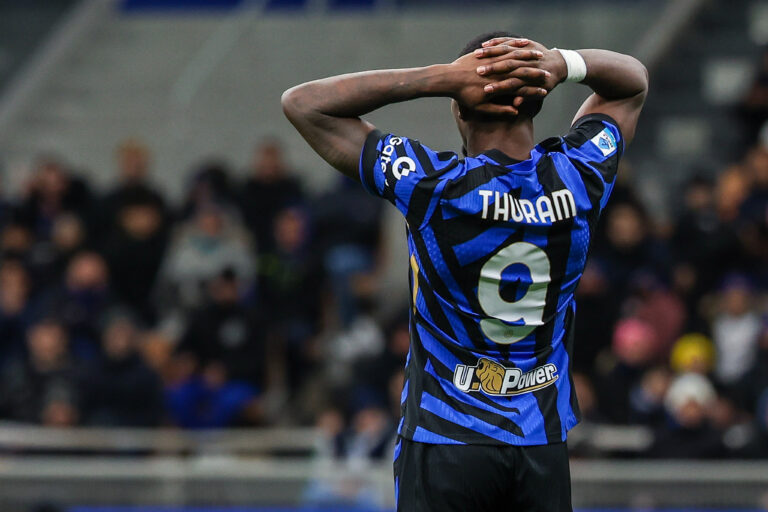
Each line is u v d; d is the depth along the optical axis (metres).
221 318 32.94
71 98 50.00
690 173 43.06
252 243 36.75
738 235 34.12
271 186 37.28
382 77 11.44
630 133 12.20
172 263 35.53
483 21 45.97
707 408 26.88
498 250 11.27
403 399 11.85
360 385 31.30
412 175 11.28
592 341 31.94
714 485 23.14
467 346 11.43
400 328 31.91
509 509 11.60
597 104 12.30
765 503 23.03
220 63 47.66
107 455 24.69
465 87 11.35
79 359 32.34
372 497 23.56
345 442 28.05
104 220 36.91
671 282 33.81
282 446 25.09
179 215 37.09
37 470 23.80
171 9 52.66
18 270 35.00
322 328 34.78
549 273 11.41
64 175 38.69
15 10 51.50
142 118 48.53
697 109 46.31
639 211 35.28
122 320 31.14
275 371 33.50
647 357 29.34
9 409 30.50
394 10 47.47
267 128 46.38
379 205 36.44
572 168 11.53
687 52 47.91
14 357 34.22
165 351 32.62
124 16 52.19
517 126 11.56
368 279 35.03
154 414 30.31
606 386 29.16
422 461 11.48
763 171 35.78
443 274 11.34
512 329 11.40
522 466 11.40
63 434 24.70
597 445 25.81
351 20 47.47
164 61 50.38
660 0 47.97
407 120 44.00
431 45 46.41
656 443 25.95
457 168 11.32
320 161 45.47
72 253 36.50
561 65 11.67
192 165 46.31
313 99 11.43
